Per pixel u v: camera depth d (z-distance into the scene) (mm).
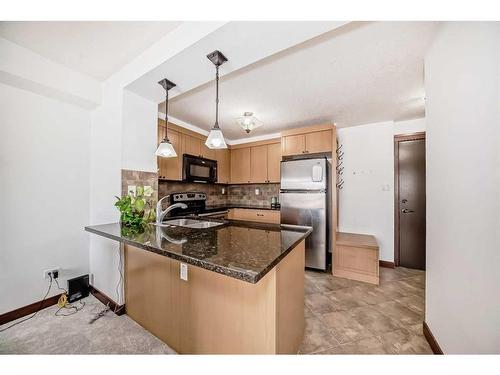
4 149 1718
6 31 1434
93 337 1531
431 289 1459
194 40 1273
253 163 4004
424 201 3027
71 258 2107
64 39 1516
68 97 1949
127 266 1786
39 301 1892
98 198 2146
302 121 3184
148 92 1956
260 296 1021
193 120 3229
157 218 1787
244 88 2186
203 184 4039
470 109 1026
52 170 1988
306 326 1705
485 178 933
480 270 964
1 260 1704
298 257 1418
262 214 3740
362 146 3314
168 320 1425
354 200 3359
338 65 1768
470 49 1020
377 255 2580
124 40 1523
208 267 862
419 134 3031
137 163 2016
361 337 1573
